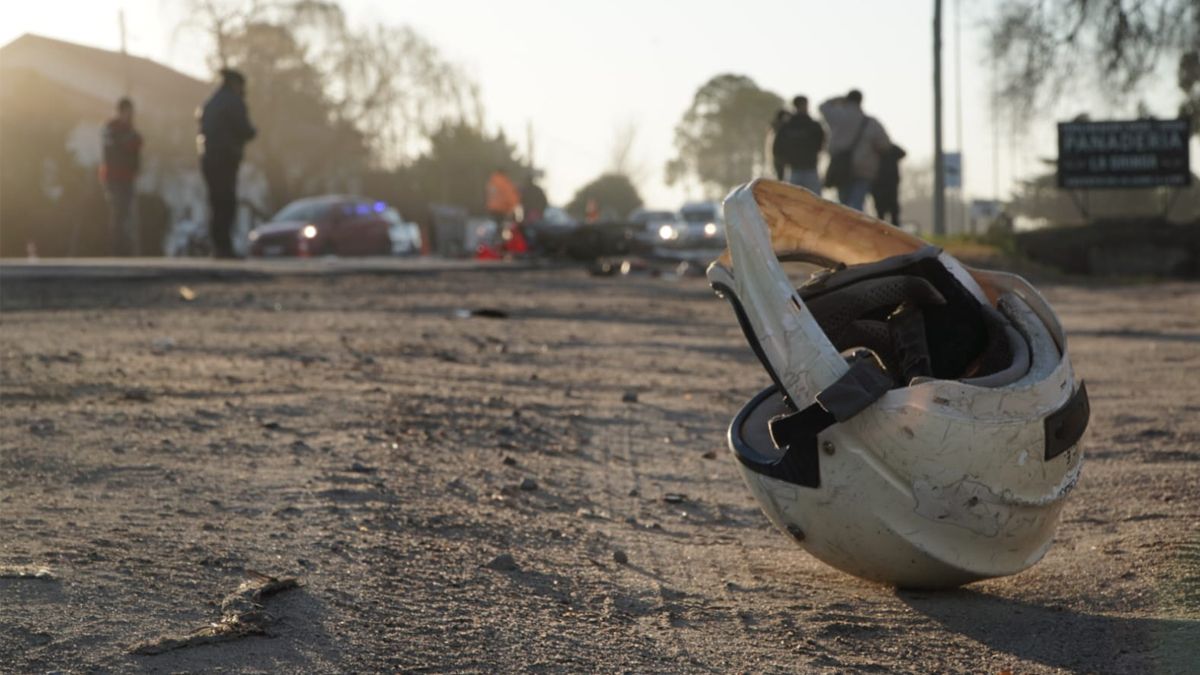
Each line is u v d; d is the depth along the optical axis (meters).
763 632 4.03
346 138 73.50
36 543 4.53
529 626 3.99
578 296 17.95
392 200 81.25
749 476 4.35
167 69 72.81
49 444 6.25
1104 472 6.35
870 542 4.15
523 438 7.11
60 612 3.83
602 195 99.56
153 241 59.28
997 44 40.28
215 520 4.99
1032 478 4.12
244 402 7.74
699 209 49.41
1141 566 4.71
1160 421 7.75
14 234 52.53
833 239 4.71
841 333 4.61
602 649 3.82
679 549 5.05
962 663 3.78
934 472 4.04
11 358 9.29
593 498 5.85
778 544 5.20
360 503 5.39
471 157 85.50
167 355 9.87
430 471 6.11
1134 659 3.79
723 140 124.00
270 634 3.76
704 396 8.88
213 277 18.53
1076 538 5.19
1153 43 39.44
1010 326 4.49
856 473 4.10
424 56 81.31
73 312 13.26
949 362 4.59
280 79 70.81
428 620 3.98
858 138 23.47
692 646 3.88
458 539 4.96
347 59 75.06
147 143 65.25
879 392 4.02
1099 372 10.23
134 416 7.10
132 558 4.40
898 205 27.98
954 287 4.59
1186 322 14.93
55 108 54.06
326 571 4.41
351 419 7.30
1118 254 27.33
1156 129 28.33
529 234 30.61
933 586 4.34
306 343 10.98
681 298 18.08
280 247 34.81
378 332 12.15
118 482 5.55
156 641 3.64
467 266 24.23
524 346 11.48
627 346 11.73
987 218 53.12
